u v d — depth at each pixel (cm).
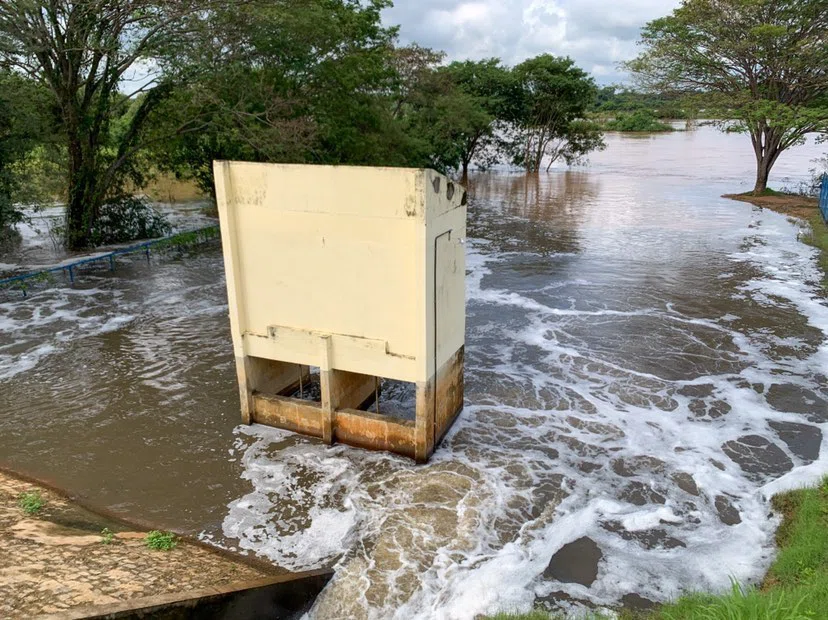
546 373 1281
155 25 1870
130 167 2473
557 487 898
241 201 942
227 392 1196
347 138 2383
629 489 894
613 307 1677
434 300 890
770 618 468
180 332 1523
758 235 2483
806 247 2269
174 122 2327
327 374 966
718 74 3103
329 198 877
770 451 985
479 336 1490
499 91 4597
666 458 970
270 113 2122
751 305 1664
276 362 1115
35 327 1556
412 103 3756
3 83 1875
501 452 986
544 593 689
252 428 1061
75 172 2225
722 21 2859
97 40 1909
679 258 2156
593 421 1085
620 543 776
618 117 9150
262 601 629
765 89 3045
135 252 2303
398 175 816
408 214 827
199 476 926
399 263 861
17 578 614
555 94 4544
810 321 1538
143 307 1712
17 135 1947
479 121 4031
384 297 889
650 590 690
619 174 4697
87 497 873
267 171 907
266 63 2077
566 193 3759
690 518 826
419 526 809
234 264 971
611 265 2088
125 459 969
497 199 3569
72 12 1825
